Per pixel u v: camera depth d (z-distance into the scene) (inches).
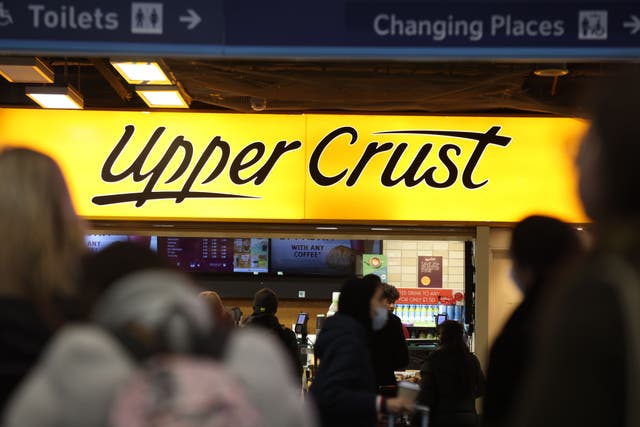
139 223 347.9
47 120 343.6
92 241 462.9
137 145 344.8
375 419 205.5
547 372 53.8
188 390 66.6
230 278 478.3
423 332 426.0
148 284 73.4
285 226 349.7
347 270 480.4
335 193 344.8
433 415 280.2
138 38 164.1
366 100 323.9
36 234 88.4
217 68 300.8
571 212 341.7
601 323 52.3
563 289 55.6
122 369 68.3
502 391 131.5
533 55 164.9
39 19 163.0
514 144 345.1
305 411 74.9
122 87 336.5
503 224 344.8
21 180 89.1
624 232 55.7
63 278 90.6
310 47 164.9
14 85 344.5
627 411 51.6
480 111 347.3
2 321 85.7
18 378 84.9
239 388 68.3
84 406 67.1
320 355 212.8
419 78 307.7
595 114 58.0
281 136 346.0
